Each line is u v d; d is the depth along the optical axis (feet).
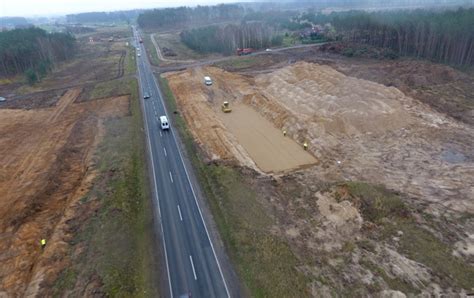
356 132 163.63
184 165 139.64
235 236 96.63
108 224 104.27
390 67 267.18
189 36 456.86
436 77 234.99
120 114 205.05
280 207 112.37
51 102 236.22
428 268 85.25
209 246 94.22
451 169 130.72
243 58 343.26
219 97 235.40
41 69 309.01
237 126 188.24
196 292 80.02
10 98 250.98
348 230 100.32
